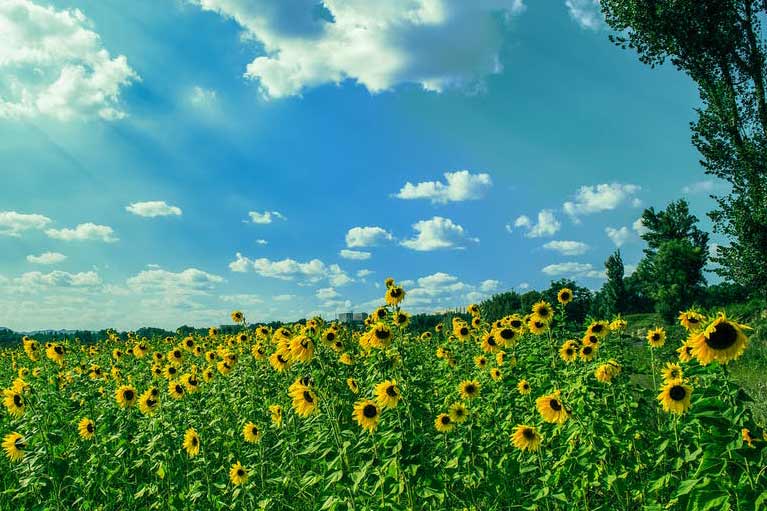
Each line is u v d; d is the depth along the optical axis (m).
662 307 44.00
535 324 9.12
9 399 7.66
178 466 7.82
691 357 5.64
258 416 8.15
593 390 6.98
